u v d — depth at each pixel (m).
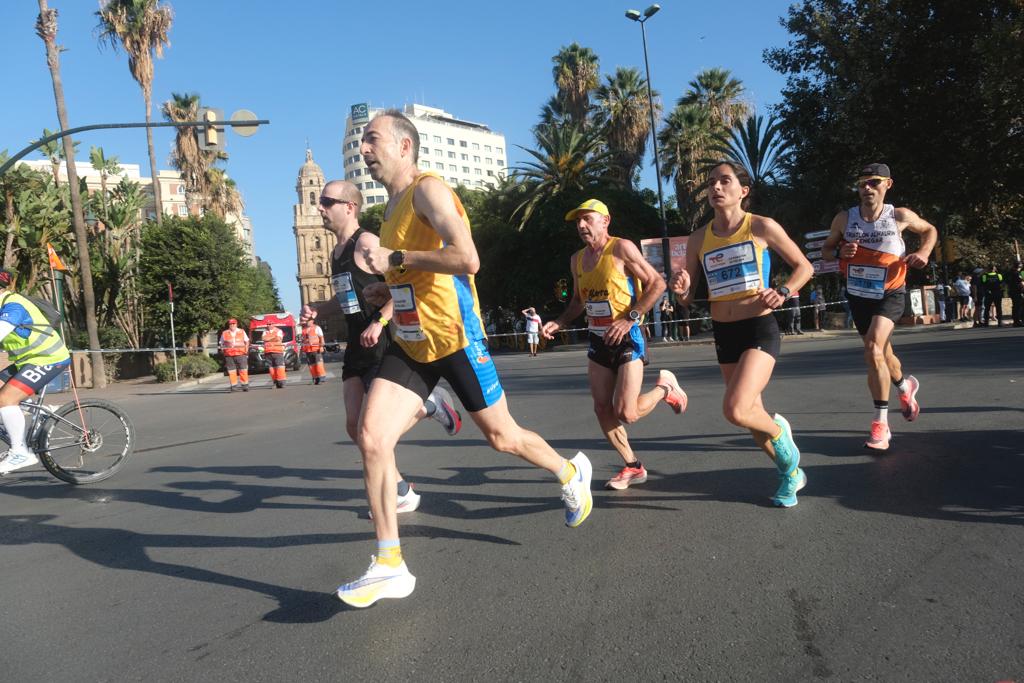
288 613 3.05
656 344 25.67
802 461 5.08
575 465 3.64
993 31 18.38
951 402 7.04
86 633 3.00
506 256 36.78
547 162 35.22
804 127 26.05
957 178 22.39
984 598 2.71
